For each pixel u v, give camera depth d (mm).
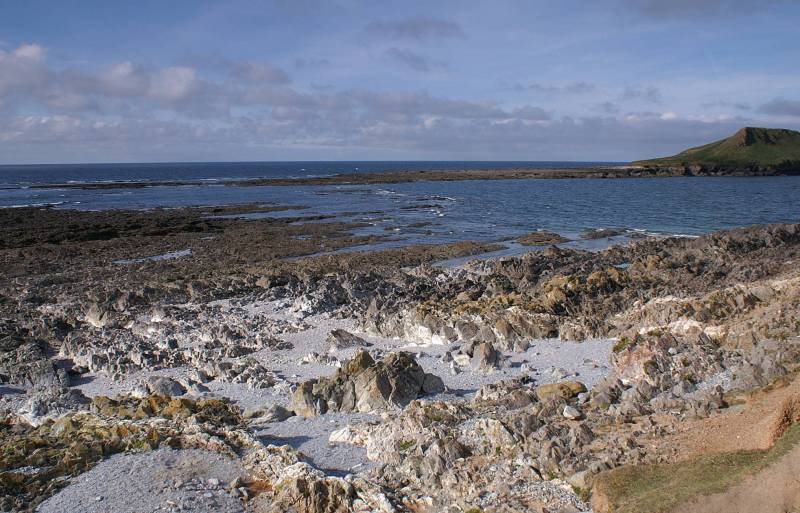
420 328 41062
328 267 65000
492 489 19125
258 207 127188
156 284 55562
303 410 28906
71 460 23219
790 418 17344
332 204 137000
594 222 103688
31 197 156625
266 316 47750
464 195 161125
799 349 26281
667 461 18547
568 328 39250
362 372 30250
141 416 28203
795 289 36844
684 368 27922
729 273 50969
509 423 23016
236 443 24906
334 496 19625
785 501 14703
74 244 82125
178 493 20750
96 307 47750
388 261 70375
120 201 145000
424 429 23484
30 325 45031
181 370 36750
